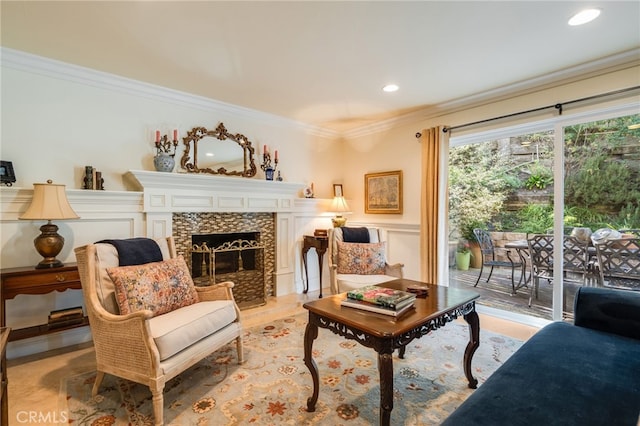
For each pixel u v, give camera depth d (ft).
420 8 6.31
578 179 9.33
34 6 6.20
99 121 9.50
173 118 10.92
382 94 11.00
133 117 10.11
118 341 5.95
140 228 9.87
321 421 5.58
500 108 10.69
